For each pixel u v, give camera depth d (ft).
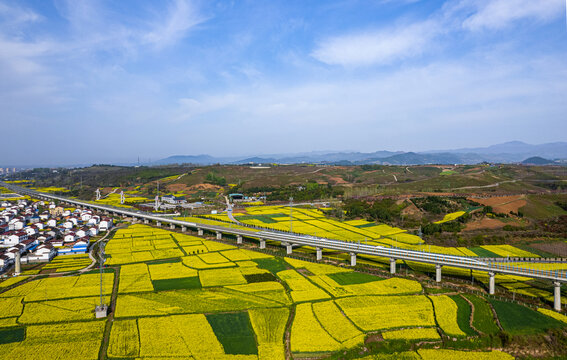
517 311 282.97
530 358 227.20
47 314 272.10
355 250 398.62
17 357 211.41
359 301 298.15
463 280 356.18
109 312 277.64
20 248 443.32
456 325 257.55
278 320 264.52
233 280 354.54
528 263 377.30
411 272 381.19
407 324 258.57
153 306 289.12
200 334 241.96
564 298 312.91
